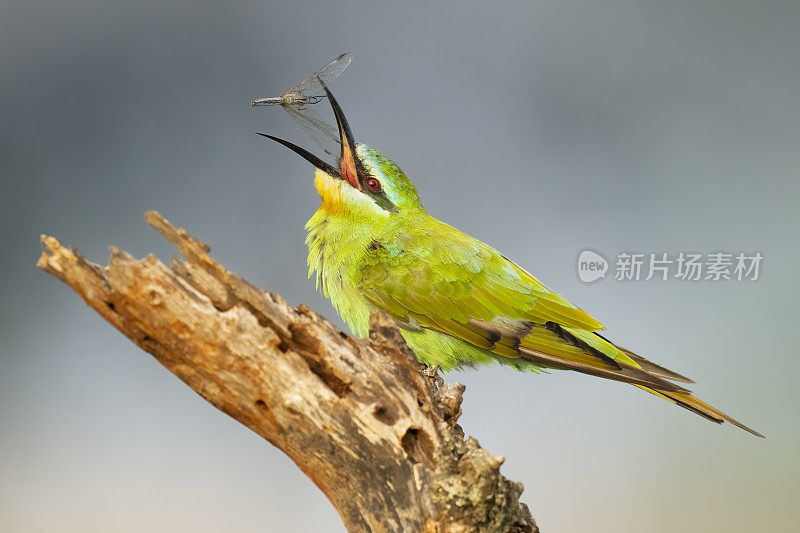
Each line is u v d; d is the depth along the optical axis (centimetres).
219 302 358
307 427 358
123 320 353
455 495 350
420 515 352
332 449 358
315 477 367
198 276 358
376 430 358
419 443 366
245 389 358
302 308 375
